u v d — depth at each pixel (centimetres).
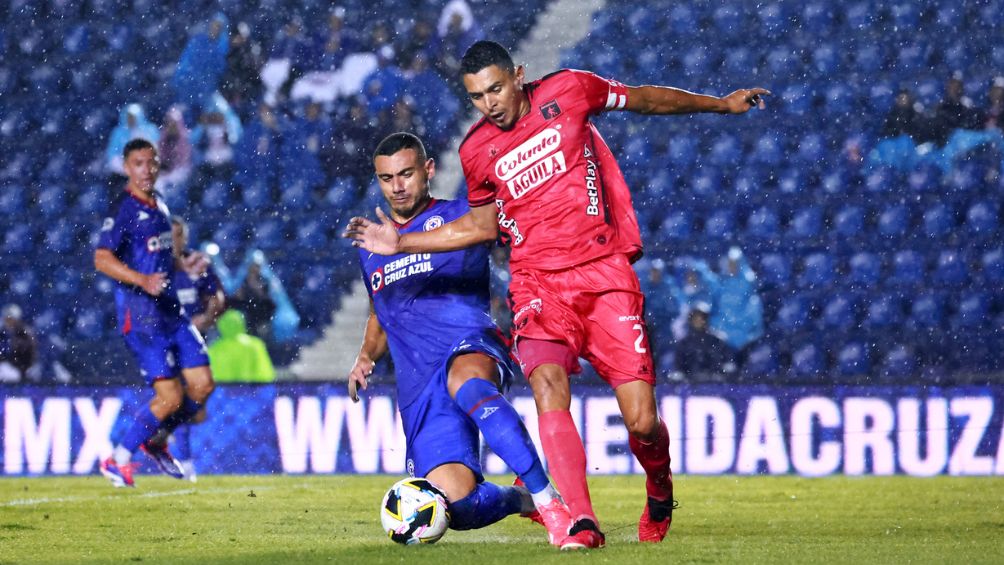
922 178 4891
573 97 1576
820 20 5328
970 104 4944
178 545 1728
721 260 4547
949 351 4409
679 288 4331
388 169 1773
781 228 4803
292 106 5156
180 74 5159
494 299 4156
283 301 4434
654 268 4256
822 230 4791
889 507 2373
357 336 4503
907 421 3206
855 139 5006
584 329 1571
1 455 3353
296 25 5253
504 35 5494
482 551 1425
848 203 4819
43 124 5359
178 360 2994
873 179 4919
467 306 1761
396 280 1761
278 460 3334
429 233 1650
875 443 3209
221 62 5172
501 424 1521
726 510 2312
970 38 5241
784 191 4916
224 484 2997
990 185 4853
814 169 4969
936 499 2544
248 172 4991
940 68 5212
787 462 3222
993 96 4938
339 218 4881
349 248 4716
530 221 1585
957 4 5281
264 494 2720
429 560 1331
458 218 1673
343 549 1491
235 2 5466
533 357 1538
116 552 1630
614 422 3238
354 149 5003
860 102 5109
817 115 5100
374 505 2452
